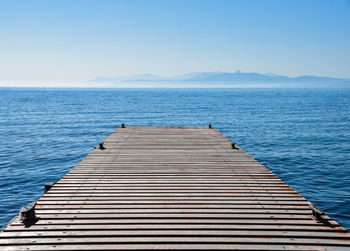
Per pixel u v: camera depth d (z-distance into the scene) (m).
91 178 7.39
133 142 12.48
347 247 4.15
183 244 4.23
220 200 5.86
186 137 13.77
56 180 13.17
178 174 7.77
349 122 35.66
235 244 4.24
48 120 36.34
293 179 13.31
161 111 50.56
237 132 27.80
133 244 4.23
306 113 47.78
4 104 65.50
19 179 13.23
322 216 5.07
